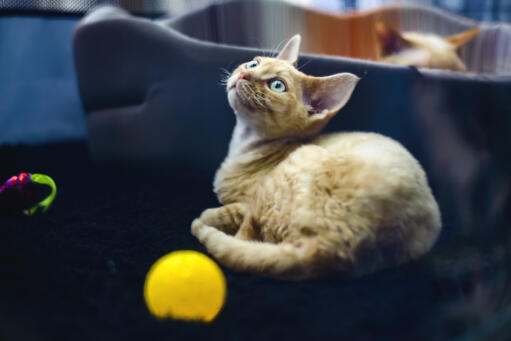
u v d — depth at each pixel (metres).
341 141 0.56
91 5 0.99
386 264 0.50
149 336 0.43
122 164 0.73
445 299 0.47
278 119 0.56
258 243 0.49
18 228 0.57
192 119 0.68
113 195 0.68
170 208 0.63
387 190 0.48
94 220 0.60
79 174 0.77
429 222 0.51
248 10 0.81
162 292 0.45
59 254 0.52
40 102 1.05
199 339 0.43
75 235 0.56
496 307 0.47
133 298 0.47
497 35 0.83
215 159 0.69
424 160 0.65
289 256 0.47
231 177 0.60
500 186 0.64
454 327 0.44
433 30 0.94
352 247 0.47
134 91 0.70
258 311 0.45
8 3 0.92
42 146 0.97
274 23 0.82
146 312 0.45
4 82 1.00
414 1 1.07
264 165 0.58
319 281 0.48
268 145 0.58
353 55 0.86
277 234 0.50
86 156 0.89
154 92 0.69
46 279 0.48
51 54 1.04
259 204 0.52
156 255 0.53
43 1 0.94
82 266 0.51
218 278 0.46
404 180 0.50
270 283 0.48
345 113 0.63
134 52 0.68
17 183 0.61
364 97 0.63
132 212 0.62
